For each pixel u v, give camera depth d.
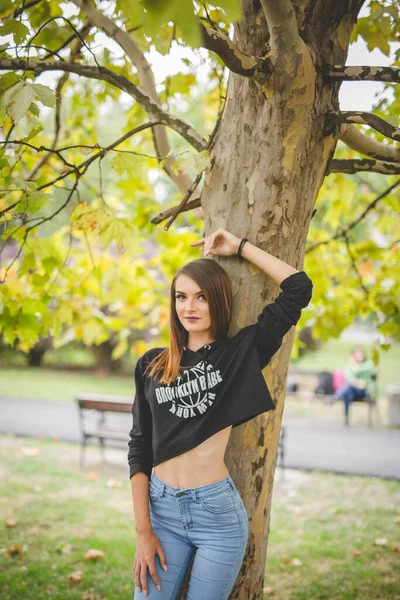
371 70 2.13
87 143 5.39
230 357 2.07
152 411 2.17
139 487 2.18
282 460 7.35
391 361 21.45
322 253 5.48
